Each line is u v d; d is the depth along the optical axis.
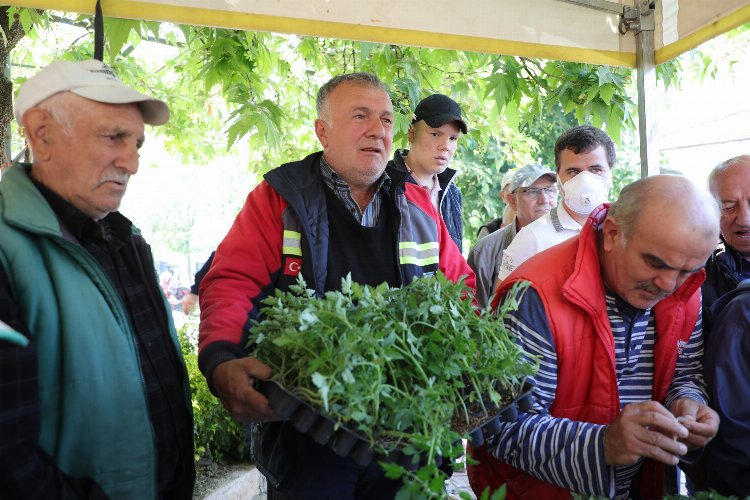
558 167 3.08
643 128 3.03
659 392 2.01
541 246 2.76
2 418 1.35
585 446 1.72
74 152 1.62
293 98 6.07
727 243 2.47
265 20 2.57
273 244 2.25
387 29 2.72
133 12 2.44
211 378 1.76
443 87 4.84
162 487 1.77
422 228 2.43
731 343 1.90
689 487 2.43
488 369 1.62
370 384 1.45
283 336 1.47
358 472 2.09
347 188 2.37
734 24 2.55
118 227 1.83
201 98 5.69
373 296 1.66
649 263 1.73
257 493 3.99
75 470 1.57
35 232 1.53
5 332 1.19
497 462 2.03
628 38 3.02
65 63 1.66
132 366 1.66
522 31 2.88
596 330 1.89
